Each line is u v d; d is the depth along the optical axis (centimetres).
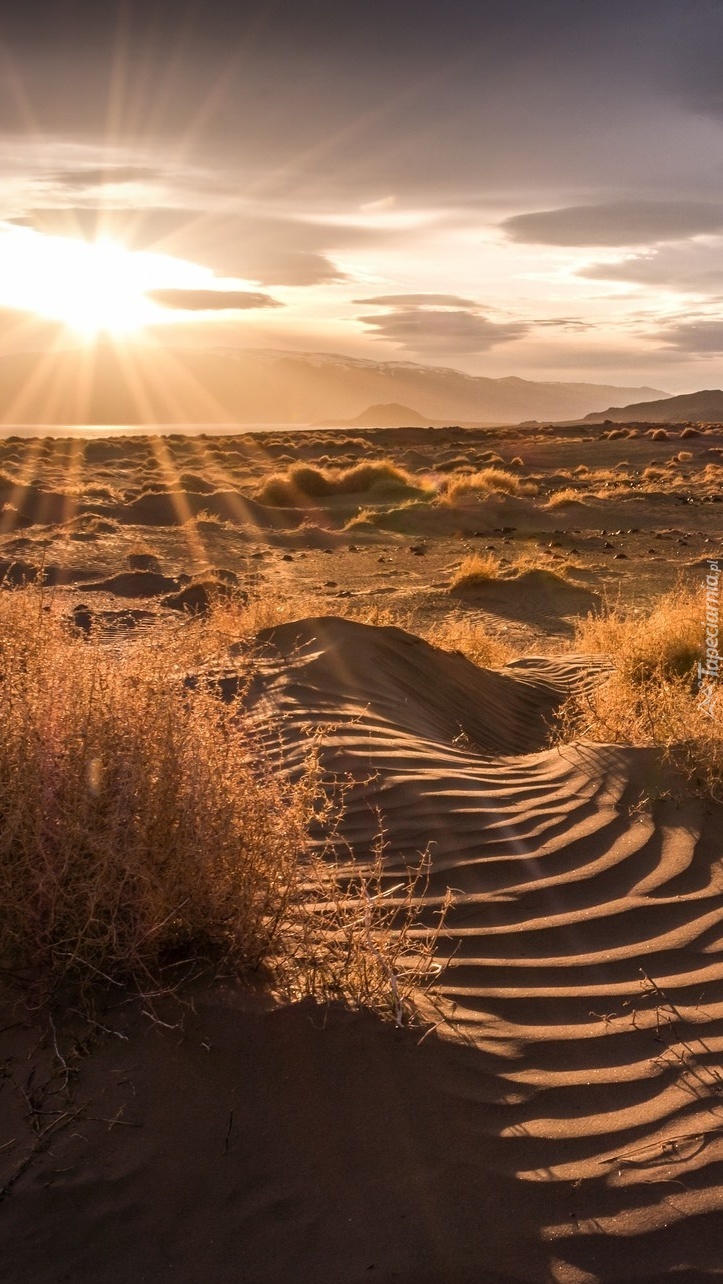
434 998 331
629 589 1861
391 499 3347
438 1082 286
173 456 5359
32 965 312
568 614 1670
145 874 306
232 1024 295
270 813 351
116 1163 252
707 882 437
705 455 4966
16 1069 277
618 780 561
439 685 845
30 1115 263
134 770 319
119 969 312
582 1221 245
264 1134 263
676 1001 342
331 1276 229
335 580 1975
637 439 6112
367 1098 277
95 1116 264
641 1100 289
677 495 3250
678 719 645
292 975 321
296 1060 286
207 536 2473
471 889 429
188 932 327
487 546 2447
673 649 938
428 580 1981
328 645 826
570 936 389
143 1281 227
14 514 2580
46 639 504
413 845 471
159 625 836
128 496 3300
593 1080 297
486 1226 242
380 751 593
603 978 358
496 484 3372
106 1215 240
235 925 323
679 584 1561
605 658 1161
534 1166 261
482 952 374
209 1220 241
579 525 2747
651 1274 231
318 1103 274
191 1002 302
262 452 5759
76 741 329
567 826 501
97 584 1709
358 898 396
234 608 1216
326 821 484
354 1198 248
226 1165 254
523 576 1886
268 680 726
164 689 370
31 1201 242
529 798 541
